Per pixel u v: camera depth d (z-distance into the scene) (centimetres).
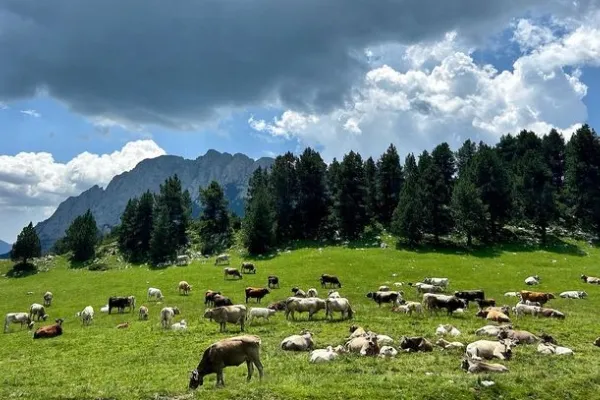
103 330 4172
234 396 1888
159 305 6025
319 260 8738
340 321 3847
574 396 1998
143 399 1955
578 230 10738
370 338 2755
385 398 1886
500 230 10706
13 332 4784
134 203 12888
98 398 1983
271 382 2078
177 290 7138
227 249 11069
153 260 10669
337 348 2734
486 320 3928
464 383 2014
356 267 8144
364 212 11212
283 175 11850
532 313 4284
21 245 11319
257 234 10244
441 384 2009
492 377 2112
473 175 11069
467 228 9744
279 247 10688
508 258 8906
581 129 11488
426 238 10369
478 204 9812
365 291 6462
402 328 3456
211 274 8250
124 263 11275
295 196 11956
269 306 4862
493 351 2605
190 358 2792
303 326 3669
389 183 12175
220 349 2078
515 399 1936
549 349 2752
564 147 13362
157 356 2886
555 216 10962
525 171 11056
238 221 13138
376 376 2189
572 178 11269
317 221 11744
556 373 2266
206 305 5806
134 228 12169
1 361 3095
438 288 6234
